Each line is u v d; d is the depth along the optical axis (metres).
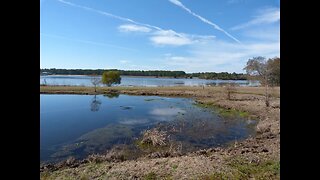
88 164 10.38
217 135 16.84
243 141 14.73
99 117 23.64
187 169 8.91
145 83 86.56
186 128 18.98
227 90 38.00
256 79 38.12
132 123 20.81
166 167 9.25
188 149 13.38
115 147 13.66
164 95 44.34
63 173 9.24
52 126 19.58
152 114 25.44
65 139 15.70
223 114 25.38
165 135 15.77
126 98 40.50
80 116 24.19
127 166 9.64
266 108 25.67
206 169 8.80
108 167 9.63
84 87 54.81
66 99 38.62
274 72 30.44
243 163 9.36
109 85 59.16
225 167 8.97
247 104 29.08
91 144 14.57
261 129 17.33
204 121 21.61
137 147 13.78
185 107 30.48
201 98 37.84
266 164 9.11
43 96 42.66
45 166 10.35
